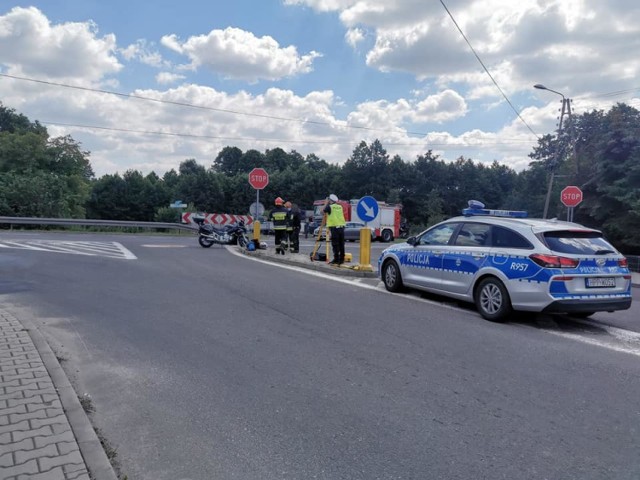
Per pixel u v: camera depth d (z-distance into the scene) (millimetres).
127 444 3537
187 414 4031
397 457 3391
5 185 34969
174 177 109875
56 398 3963
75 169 47781
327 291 9562
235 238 19859
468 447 3541
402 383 4750
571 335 6762
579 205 23719
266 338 6180
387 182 77625
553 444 3602
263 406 4191
